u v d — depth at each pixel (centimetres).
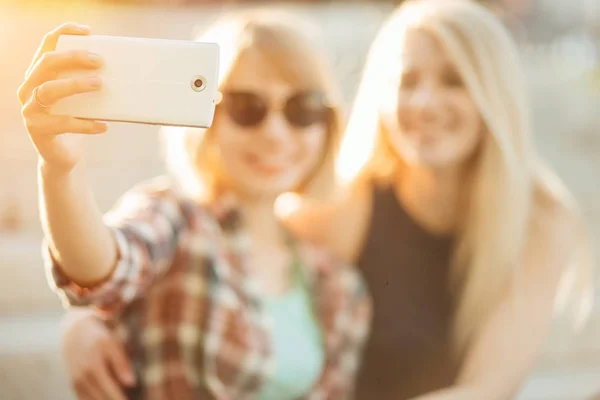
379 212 193
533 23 727
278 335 167
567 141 456
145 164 337
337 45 452
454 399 176
